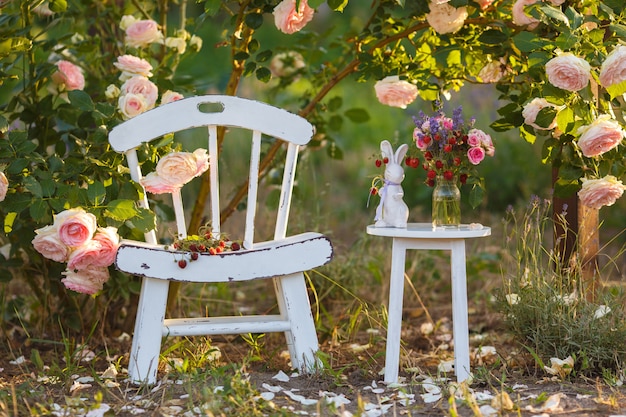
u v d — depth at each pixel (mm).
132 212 2879
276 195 3984
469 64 3500
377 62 3477
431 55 3285
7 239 3684
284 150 3918
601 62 2893
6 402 2553
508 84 3418
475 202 2857
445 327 3822
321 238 2910
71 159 3115
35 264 3504
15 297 3896
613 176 2965
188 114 3055
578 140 2920
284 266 2873
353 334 3553
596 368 2883
